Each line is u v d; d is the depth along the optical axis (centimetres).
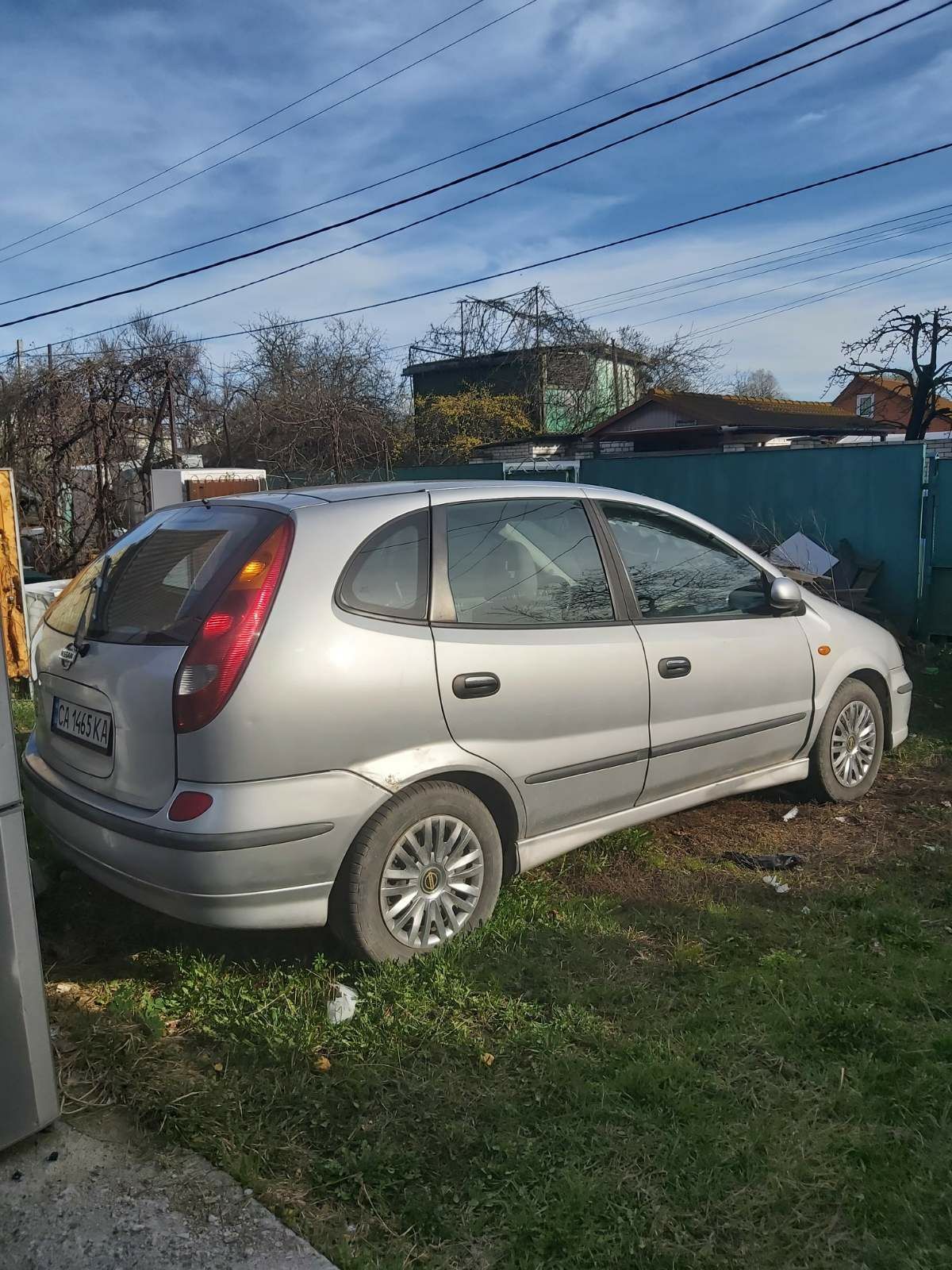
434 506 362
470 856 355
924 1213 231
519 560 380
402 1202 237
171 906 306
